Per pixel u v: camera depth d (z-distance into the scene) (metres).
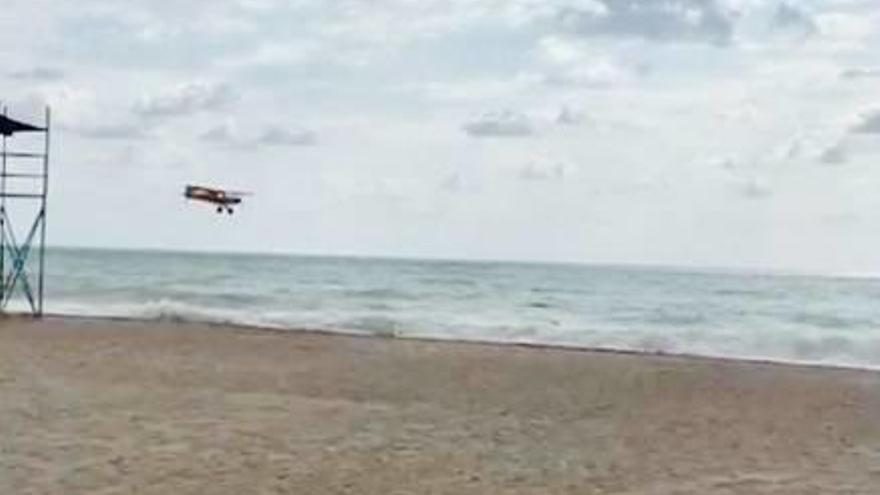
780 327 31.41
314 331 23.53
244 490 7.78
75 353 16.77
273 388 13.47
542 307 38.38
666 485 8.47
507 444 10.07
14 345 17.81
